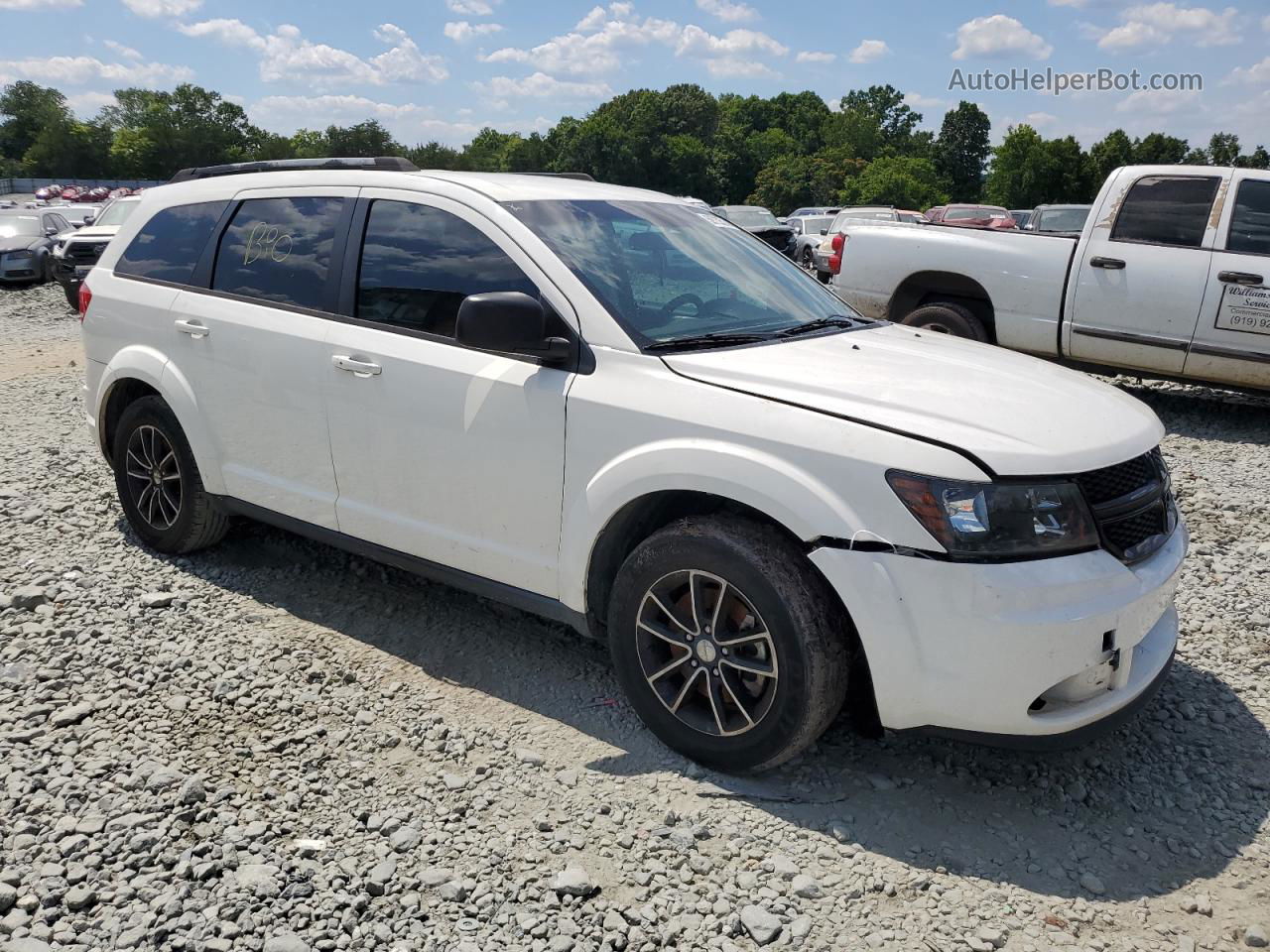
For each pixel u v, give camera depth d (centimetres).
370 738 341
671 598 326
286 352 413
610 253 372
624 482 322
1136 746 351
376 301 395
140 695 362
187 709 354
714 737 317
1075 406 325
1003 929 261
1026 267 841
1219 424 815
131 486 495
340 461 405
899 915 265
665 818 299
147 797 301
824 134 14975
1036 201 8606
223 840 283
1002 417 303
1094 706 296
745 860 284
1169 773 336
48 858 273
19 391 936
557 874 276
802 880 274
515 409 349
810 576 298
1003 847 295
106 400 498
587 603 347
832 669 297
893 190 9875
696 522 315
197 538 479
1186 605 465
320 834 289
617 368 334
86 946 243
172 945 244
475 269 371
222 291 448
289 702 360
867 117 14625
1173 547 328
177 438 467
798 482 292
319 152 11712
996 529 280
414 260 388
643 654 330
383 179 407
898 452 286
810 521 289
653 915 261
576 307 346
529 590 361
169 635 409
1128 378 961
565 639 418
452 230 380
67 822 286
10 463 652
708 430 310
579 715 359
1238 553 529
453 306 372
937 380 329
